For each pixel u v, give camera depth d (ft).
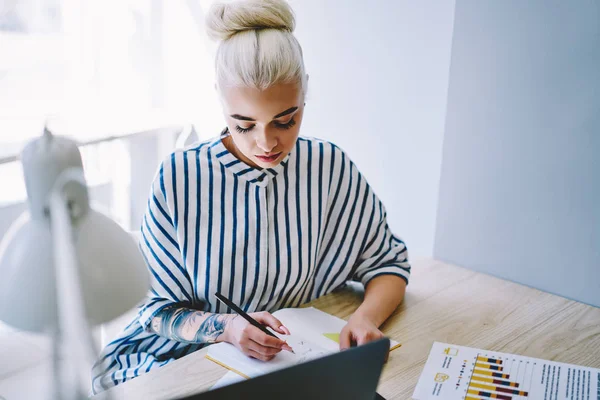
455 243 4.53
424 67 4.71
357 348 1.87
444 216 4.55
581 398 2.73
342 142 5.55
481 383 2.85
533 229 4.08
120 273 1.73
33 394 4.44
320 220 3.81
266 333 3.00
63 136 1.75
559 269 4.01
